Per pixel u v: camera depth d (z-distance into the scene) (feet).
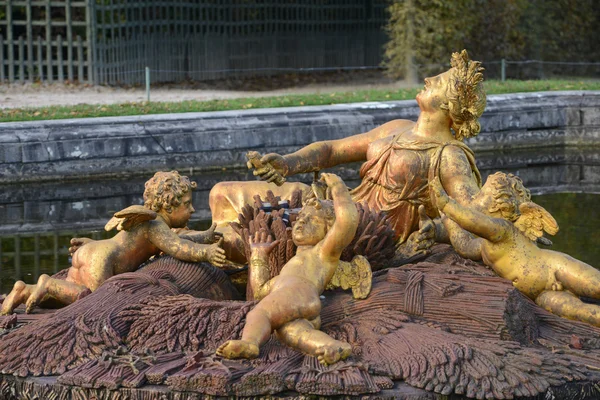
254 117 46.19
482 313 15.74
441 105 18.49
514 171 45.09
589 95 53.01
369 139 19.85
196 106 52.54
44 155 42.06
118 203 37.96
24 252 29.40
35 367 15.14
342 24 94.38
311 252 15.74
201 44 84.33
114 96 67.67
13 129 42.14
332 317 15.83
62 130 42.73
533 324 16.30
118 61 76.79
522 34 84.84
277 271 16.49
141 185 41.83
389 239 17.51
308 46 92.53
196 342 15.30
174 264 17.49
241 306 15.71
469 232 17.95
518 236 16.94
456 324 15.78
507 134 51.70
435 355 14.64
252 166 18.89
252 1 87.71
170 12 83.25
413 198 18.60
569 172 44.70
